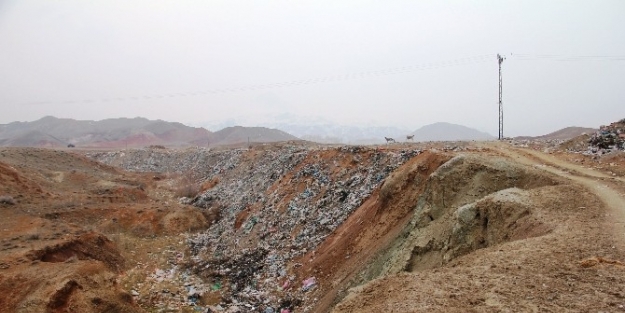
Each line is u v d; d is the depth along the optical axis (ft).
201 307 78.07
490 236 49.39
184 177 225.35
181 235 130.31
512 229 47.55
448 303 31.50
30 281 62.54
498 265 37.06
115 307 64.18
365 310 34.06
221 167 210.18
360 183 106.93
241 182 171.01
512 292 31.65
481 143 113.09
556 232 42.01
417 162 81.51
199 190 190.70
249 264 97.60
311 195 116.37
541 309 28.76
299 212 111.45
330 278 76.43
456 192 61.93
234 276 92.79
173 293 82.69
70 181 172.76
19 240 86.89
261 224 118.73
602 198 50.06
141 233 127.95
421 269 53.21
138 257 106.32
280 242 103.65
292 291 79.92
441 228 55.47
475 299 31.42
